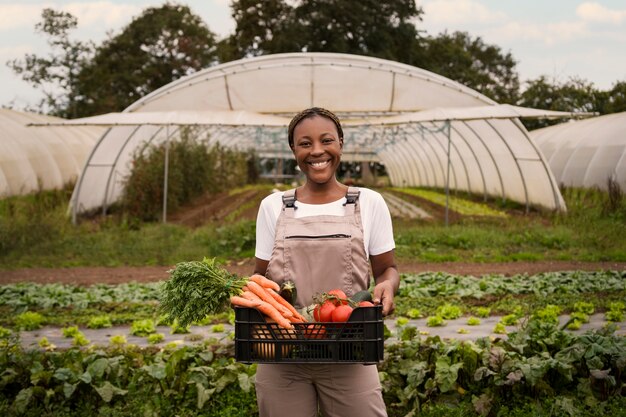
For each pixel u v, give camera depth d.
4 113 28.62
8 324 10.55
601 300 11.14
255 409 5.94
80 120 19.95
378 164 77.38
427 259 16.28
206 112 21.45
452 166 35.00
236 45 56.59
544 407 5.78
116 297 12.52
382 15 54.06
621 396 5.85
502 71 73.44
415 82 24.00
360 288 3.65
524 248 17.41
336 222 3.69
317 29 52.97
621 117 27.34
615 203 20.88
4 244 17.52
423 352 6.32
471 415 5.78
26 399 5.88
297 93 24.48
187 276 3.52
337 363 3.32
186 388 6.14
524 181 24.64
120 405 6.03
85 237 19.16
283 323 3.31
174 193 26.64
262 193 38.94
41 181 24.92
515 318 9.57
